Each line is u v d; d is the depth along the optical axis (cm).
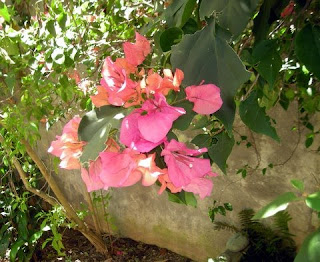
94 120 27
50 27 60
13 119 88
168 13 35
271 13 38
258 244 90
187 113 25
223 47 24
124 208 124
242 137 82
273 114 80
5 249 124
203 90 24
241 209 95
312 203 17
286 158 82
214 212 96
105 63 26
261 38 35
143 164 24
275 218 87
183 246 112
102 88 27
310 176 80
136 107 25
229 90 24
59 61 60
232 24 26
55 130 127
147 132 23
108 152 25
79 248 130
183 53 26
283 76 56
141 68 33
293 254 87
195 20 37
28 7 104
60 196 114
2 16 71
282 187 85
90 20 68
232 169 92
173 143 24
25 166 112
